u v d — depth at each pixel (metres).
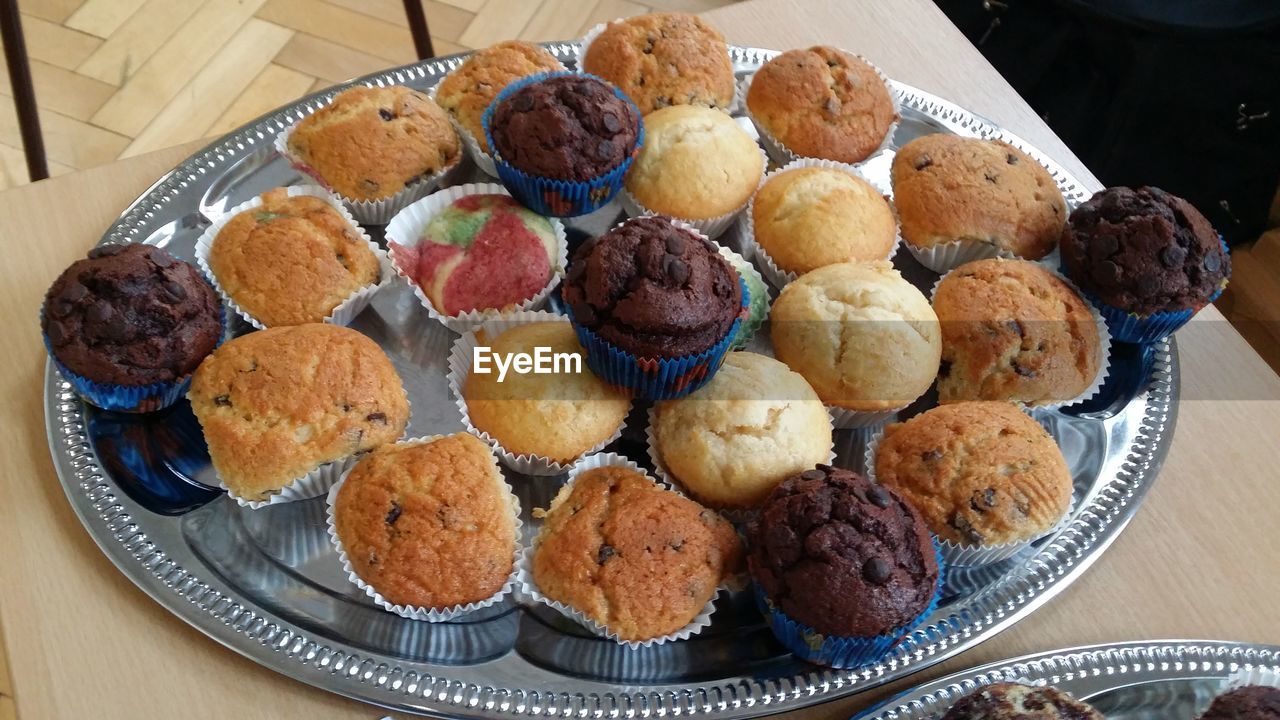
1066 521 0.42
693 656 0.38
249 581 0.38
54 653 0.37
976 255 0.48
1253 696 0.36
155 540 0.38
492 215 0.46
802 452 0.40
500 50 0.52
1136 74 0.69
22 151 0.74
